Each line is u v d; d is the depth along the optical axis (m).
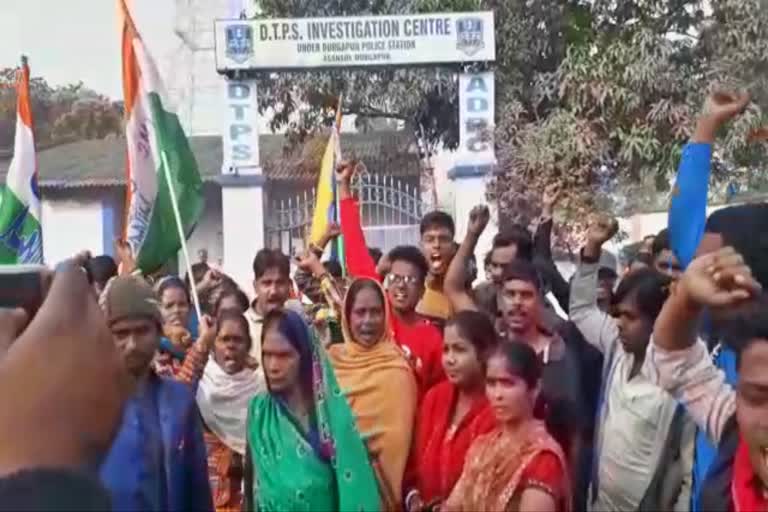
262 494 3.94
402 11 16.86
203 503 3.56
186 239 6.44
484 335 4.19
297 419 3.96
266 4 18.14
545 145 11.71
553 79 13.05
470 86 14.80
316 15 17.94
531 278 4.53
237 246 15.48
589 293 4.68
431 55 14.80
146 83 6.49
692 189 3.48
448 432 4.23
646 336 3.77
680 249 3.50
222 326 4.96
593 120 12.02
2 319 1.09
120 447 2.58
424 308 5.62
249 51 15.13
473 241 5.32
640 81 12.17
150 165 6.51
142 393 3.41
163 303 5.58
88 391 1.00
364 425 4.42
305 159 19.11
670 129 12.27
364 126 20.89
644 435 3.73
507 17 14.73
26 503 0.91
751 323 2.23
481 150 14.54
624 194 12.51
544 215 6.62
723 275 2.04
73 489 0.93
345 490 3.87
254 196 15.52
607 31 13.23
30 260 8.26
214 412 4.94
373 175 18.30
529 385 3.62
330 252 8.12
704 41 12.62
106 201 23.34
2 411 0.97
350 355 4.59
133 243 6.43
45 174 23.34
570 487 3.64
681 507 3.69
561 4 14.04
